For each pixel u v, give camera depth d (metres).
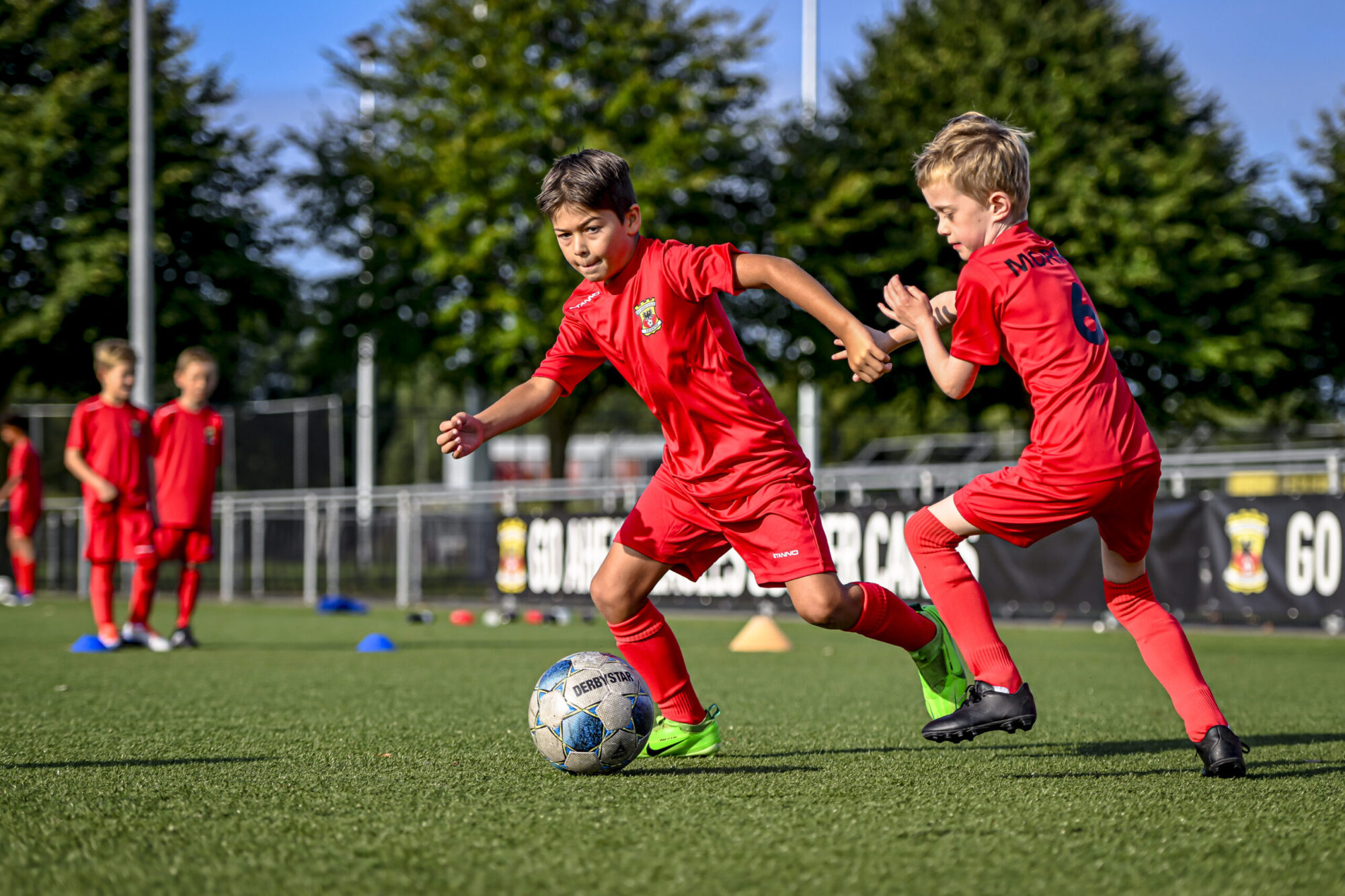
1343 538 14.01
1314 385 39.00
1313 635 16.02
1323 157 37.88
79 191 30.30
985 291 4.89
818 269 31.75
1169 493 16.39
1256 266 34.06
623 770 5.29
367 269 32.19
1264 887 3.30
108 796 4.69
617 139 30.34
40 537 29.91
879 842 3.80
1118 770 5.32
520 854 3.66
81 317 31.83
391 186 31.52
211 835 3.96
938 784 4.91
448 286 32.31
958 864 3.53
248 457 31.83
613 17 31.25
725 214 32.62
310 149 32.59
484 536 25.19
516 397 5.70
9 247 30.48
